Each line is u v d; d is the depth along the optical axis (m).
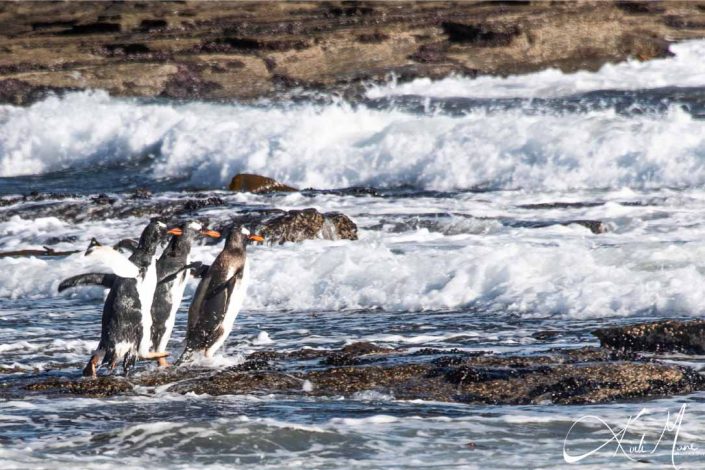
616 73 158.62
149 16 178.75
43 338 51.16
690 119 118.62
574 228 74.44
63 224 86.81
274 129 118.56
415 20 172.12
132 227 83.62
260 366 41.91
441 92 149.88
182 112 138.62
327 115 126.06
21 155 133.00
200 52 167.62
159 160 122.12
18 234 83.69
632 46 169.00
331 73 163.00
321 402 36.72
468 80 159.62
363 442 30.95
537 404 36.09
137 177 120.88
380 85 158.50
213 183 115.19
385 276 59.69
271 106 148.00
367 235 77.06
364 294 58.41
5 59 164.50
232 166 114.44
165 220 81.19
